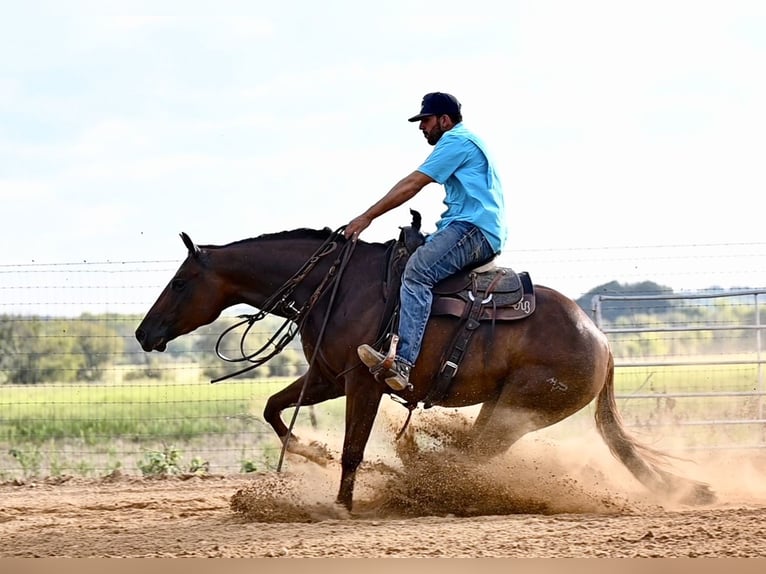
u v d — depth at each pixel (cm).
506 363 962
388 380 930
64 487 1297
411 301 933
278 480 1038
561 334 967
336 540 805
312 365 986
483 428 993
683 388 1853
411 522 895
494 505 971
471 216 957
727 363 1461
